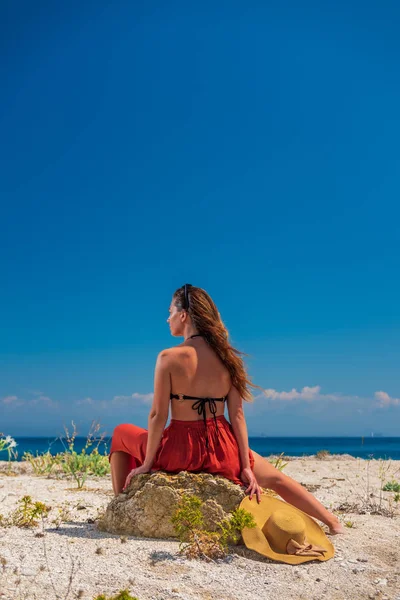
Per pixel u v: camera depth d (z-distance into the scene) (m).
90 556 3.47
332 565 3.63
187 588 3.08
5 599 2.74
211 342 4.32
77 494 6.48
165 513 3.94
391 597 3.16
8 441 9.84
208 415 4.20
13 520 4.37
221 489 3.97
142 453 4.31
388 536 4.44
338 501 6.39
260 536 3.79
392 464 11.86
